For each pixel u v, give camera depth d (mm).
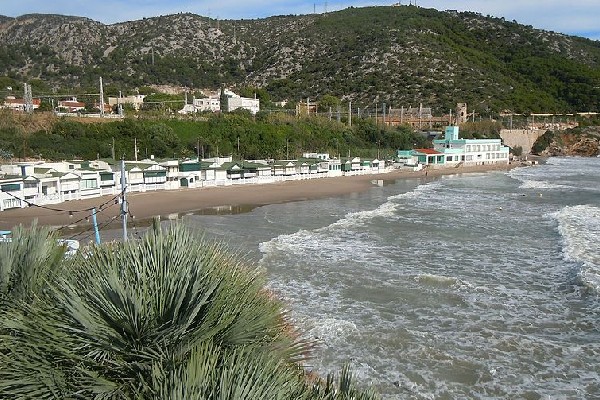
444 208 45094
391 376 14062
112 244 6578
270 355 5430
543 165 106812
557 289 21391
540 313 18656
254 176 64375
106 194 48094
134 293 5039
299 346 6762
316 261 25578
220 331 5387
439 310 19000
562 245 29000
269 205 46875
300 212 42625
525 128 139000
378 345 15961
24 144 63188
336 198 52812
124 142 72625
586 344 16031
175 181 55469
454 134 109562
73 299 5109
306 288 21359
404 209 44250
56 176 43312
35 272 6371
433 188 64188
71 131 70062
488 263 25594
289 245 28953
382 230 34062
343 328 16984
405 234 32781
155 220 6672
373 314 18516
